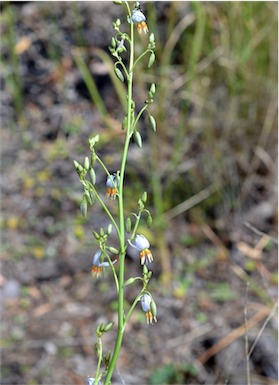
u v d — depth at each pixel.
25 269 0.81
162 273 0.79
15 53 1.00
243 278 0.76
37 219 0.87
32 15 1.04
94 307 0.77
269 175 0.85
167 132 0.88
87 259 0.81
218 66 0.88
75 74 1.00
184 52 0.92
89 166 0.34
